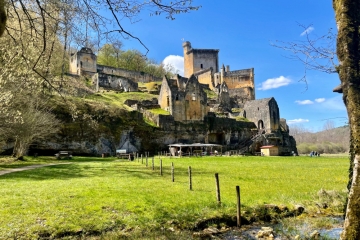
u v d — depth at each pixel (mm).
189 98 58750
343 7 4781
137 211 9930
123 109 49906
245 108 69438
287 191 13953
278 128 66125
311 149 75562
